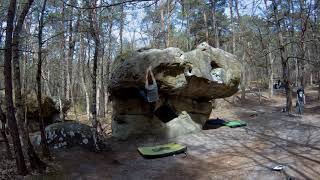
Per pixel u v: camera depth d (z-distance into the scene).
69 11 19.19
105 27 26.25
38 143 13.46
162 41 33.31
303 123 17.61
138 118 16.55
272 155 12.26
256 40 38.81
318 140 13.80
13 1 9.98
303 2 27.89
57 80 34.31
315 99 31.61
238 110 26.45
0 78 26.84
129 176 10.98
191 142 15.20
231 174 10.62
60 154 12.52
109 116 27.30
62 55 26.62
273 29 35.06
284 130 16.41
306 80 49.09
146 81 14.93
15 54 10.68
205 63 16.16
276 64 49.62
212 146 14.41
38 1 17.66
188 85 16.12
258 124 18.59
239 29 33.84
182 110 17.12
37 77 11.88
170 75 15.59
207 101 18.42
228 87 17.22
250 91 41.88
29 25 22.48
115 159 12.85
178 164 12.12
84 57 29.30
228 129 17.66
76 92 38.22
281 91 40.59
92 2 13.77
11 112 10.23
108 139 16.27
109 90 16.78
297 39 27.98
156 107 16.20
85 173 11.00
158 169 11.66
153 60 15.10
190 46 33.72
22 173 10.35
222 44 40.56
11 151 13.03
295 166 10.70
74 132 13.56
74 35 24.33
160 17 29.88
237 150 13.51
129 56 16.48
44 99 18.70
